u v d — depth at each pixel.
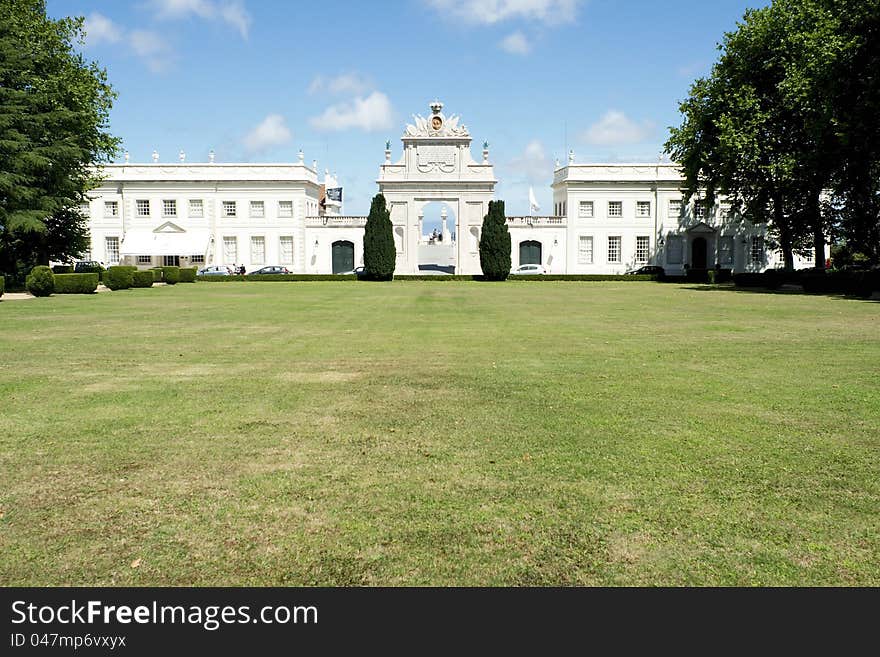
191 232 67.75
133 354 14.17
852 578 4.66
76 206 46.47
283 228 68.31
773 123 40.75
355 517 5.57
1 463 6.89
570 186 68.50
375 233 58.81
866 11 32.06
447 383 10.94
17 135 36.84
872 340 16.42
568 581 4.64
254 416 8.80
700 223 67.81
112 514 5.64
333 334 17.73
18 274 44.50
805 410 9.04
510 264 59.28
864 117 32.41
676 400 9.67
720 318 22.41
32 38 40.41
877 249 40.72
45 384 10.90
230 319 22.12
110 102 45.62
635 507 5.76
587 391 10.29
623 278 59.25
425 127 67.25
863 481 6.35
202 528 5.38
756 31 41.56
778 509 5.72
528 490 6.14
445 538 5.20
